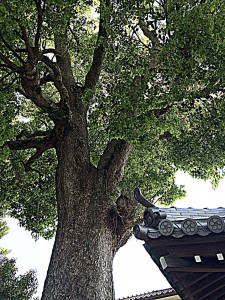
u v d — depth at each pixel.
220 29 5.96
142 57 7.55
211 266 3.36
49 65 8.18
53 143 8.08
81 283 6.27
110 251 7.01
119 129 6.70
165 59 6.35
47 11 7.38
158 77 6.89
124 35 7.28
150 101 6.61
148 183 10.16
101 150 10.29
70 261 6.49
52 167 11.16
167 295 8.52
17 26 6.66
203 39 5.96
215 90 6.81
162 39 6.77
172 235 3.22
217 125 7.87
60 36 8.88
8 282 12.44
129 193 8.52
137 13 6.91
